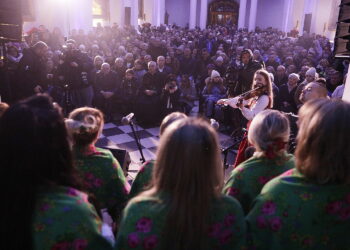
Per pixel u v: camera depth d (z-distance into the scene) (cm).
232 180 161
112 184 174
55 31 1052
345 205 107
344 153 103
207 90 684
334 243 110
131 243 99
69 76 607
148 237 98
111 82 673
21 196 92
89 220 101
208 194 100
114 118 665
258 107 317
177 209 96
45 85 638
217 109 623
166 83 646
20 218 92
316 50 1348
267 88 321
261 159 156
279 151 155
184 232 96
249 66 498
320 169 106
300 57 1127
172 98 644
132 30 1666
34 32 1035
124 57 911
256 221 118
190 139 98
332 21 1418
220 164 107
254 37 1970
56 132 100
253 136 156
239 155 273
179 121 105
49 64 673
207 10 3269
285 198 112
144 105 626
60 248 94
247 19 3272
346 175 105
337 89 519
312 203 108
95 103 667
